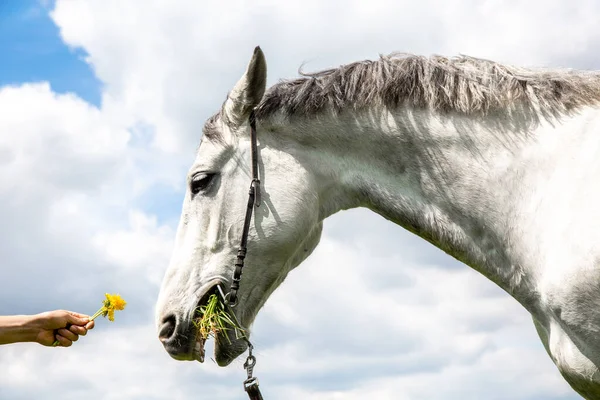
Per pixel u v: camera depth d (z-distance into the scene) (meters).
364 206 3.80
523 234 3.33
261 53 3.64
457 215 3.50
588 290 3.05
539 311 3.38
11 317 3.48
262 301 3.81
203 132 3.92
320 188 3.79
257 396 3.66
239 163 3.80
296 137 3.79
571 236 3.12
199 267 3.76
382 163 3.67
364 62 3.81
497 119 3.46
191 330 3.72
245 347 3.76
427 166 3.56
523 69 3.54
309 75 3.93
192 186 3.86
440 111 3.54
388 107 3.64
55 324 3.50
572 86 3.39
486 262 3.47
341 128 3.73
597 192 3.11
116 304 3.58
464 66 3.60
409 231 3.72
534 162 3.36
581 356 3.20
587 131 3.29
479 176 3.44
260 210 3.74
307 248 3.98
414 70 3.62
